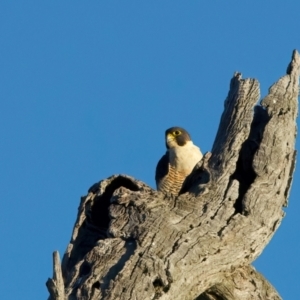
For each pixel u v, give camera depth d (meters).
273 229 19.25
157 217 17.94
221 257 17.91
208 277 17.70
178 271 16.81
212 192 18.94
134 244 17.33
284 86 20.84
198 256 17.42
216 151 19.95
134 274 16.45
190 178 19.97
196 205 18.59
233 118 20.41
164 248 17.20
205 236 17.81
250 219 18.69
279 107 20.42
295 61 21.31
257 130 20.16
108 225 18.91
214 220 18.30
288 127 20.14
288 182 19.91
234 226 18.33
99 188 19.58
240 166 19.83
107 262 16.89
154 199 18.50
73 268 17.20
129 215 18.11
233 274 18.67
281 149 19.75
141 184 19.33
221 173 19.38
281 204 19.56
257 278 18.95
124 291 16.12
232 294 18.56
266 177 19.39
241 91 20.81
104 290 16.22
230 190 18.98
